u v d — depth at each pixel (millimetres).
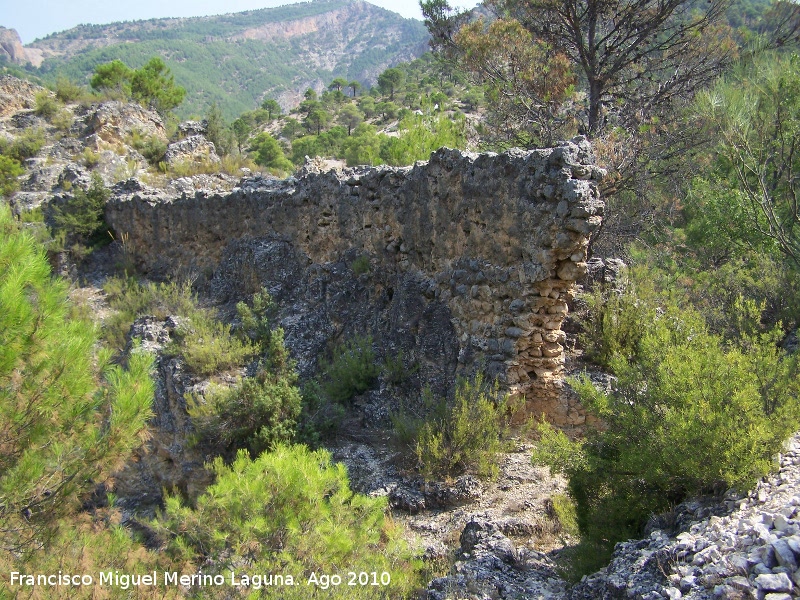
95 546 6324
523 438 8750
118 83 37969
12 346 5328
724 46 15789
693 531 4820
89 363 6172
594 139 15117
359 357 10844
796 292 11133
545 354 8867
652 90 16750
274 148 52781
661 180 17141
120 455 6273
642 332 9242
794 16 15586
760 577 3896
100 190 22312
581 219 8078
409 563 6336
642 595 4332
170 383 11805
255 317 13172
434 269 10844
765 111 13508
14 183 26859
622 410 5824
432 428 8469
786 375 5711
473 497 7730
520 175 8812
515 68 15984
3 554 5660
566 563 5812
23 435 5578
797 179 14180
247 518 6020
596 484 5922
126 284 18766
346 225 13117
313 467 6238
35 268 5680
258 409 9578
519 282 8812
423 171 10953
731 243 15344
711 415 5055
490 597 5422
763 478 5047
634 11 15820
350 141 43375
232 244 16719
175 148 29000
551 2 15922
